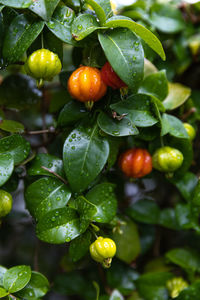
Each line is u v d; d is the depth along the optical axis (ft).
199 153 1.72
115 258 1.59
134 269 1.60
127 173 1.47
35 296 1.36
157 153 1.46
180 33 1.69
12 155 1.35
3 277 1.33
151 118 1.38
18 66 1.59
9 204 1.33
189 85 1.77
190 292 1.48
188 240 1.79
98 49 1.34
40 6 1.30
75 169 1.34
